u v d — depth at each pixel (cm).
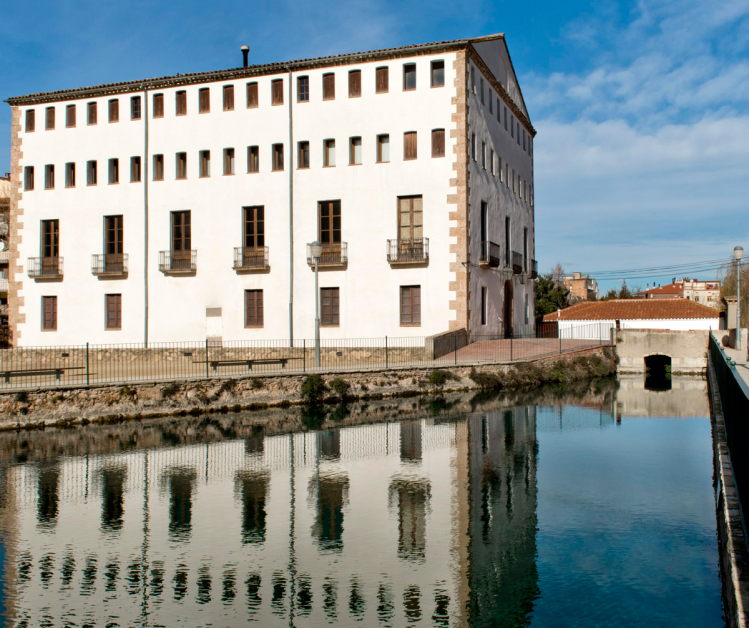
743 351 3344
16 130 3844
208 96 3559
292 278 3412
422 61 3266
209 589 859
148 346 3581
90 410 2028
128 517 1153
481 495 1268
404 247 3275
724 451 1209
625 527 1080
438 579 884
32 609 805
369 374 2545
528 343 3494
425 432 1897
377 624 753
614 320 4497
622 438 1836
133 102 3675
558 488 1314
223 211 3512
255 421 2062
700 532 1053
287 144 3425
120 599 830
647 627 732
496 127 3828
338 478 1402
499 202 3853
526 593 830
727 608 723
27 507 1212
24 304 3800
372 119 3325
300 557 964
